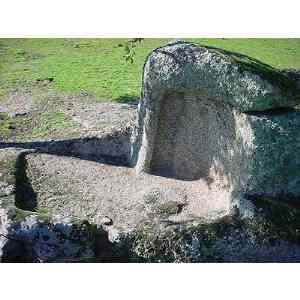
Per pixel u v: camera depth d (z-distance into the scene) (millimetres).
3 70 7305
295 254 3523
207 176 4312
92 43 8844
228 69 3658
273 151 3645
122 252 3559
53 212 3861
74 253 3447
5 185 3926
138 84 6828
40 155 4582
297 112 3699
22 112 5625
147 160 4457
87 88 6598
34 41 8922
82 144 4840
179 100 4227
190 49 3832
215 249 3479
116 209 3998
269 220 3533
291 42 8836
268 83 3531
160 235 3523
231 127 3898
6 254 3422
